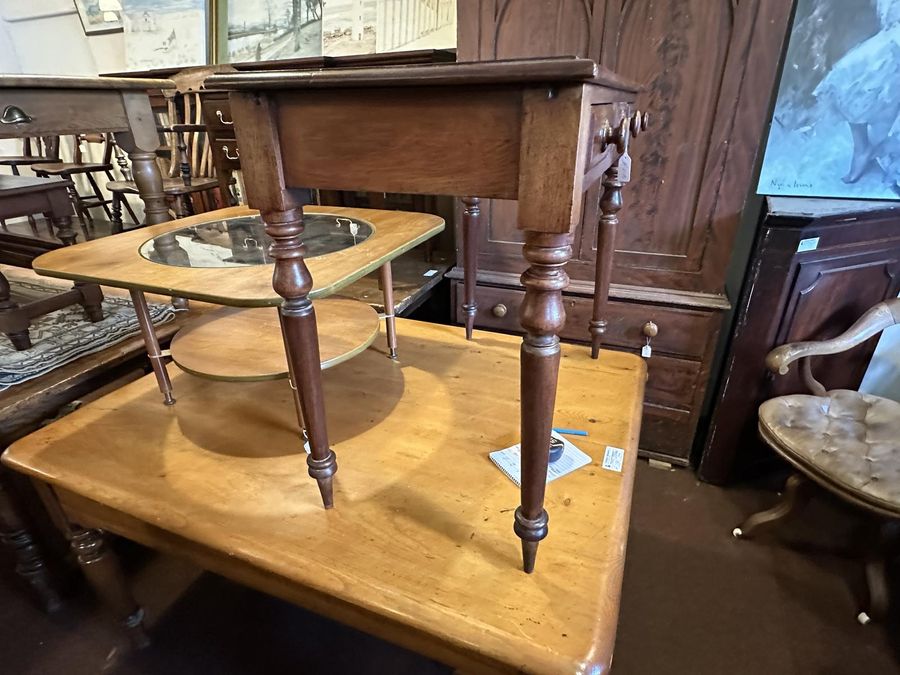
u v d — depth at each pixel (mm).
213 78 578
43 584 1178
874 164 1333
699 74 1224
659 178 1348
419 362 1302
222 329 1118
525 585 688
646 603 1227
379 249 946
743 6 1138
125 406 1126
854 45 1257
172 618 1208
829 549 1354
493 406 1106
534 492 636
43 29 2922
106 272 864
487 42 1351
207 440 1008
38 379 1200
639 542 1395
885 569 1156
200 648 1138
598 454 950
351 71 528
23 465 943
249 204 634
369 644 1149
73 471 918
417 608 659
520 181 516
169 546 866
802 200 1344
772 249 1256
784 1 1111
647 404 1598
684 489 1577
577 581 694
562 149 488
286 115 593
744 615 1194
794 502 1279
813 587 1262
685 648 1123
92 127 1351
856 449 1153
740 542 1391
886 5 1210
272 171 611
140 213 3141
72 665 1097
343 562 729
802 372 1365
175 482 892
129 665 1100
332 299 1261
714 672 1074
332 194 2104
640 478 1625
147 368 1435
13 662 1102
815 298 1336
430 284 1842
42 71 3070
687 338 1467
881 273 1404
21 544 1127
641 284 1467
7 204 1341
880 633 1150
